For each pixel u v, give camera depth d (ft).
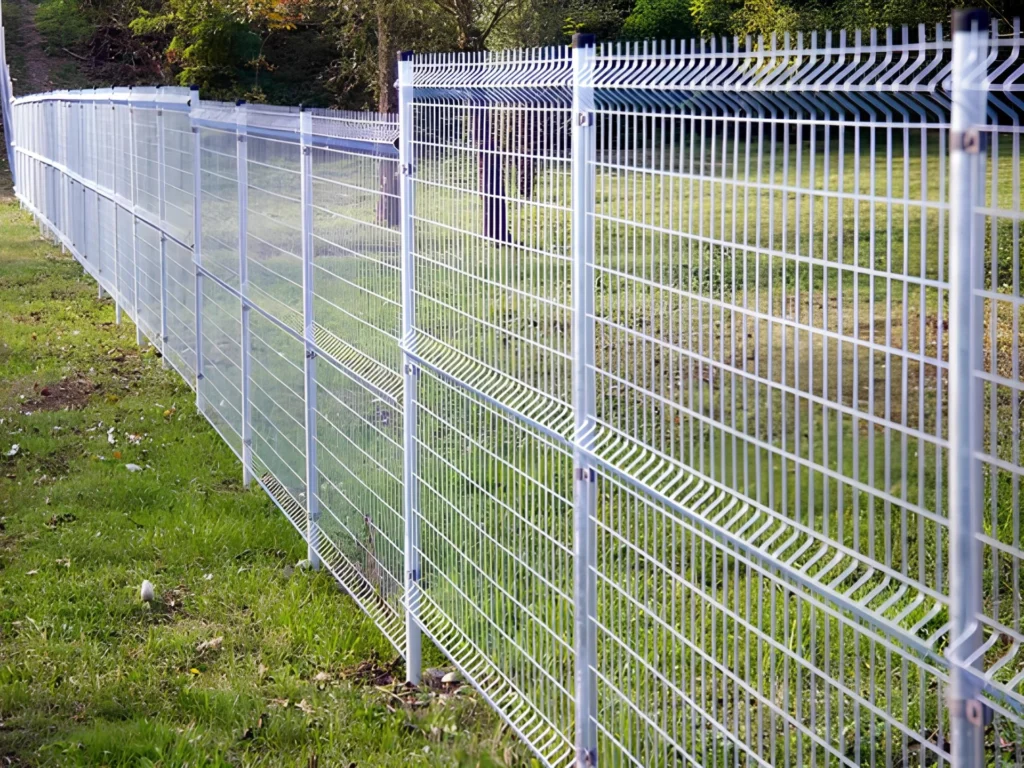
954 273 6.33
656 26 76.64
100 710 14.80
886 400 6.94
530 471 12.35
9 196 91.61
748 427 8.40
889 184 6.77
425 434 15.20
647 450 9.93
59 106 57.57
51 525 21.88
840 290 7.21
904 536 6.96
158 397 31.50
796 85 7.43
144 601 18.34
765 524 8.27
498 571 13.30
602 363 10.53
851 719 10.75
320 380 19.61
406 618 15.78
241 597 18.52
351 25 82.17
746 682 8.66
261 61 126.72
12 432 27.84
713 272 8.54
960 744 6.61
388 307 16.01
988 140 6.18
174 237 31.30
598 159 10.49
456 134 13.35
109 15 160.25
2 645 16.76
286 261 20.72
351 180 17.06
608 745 11.25
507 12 69.77
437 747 13.55
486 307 12.93
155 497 23.54
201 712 14.69
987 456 6.30
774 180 7.75
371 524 17.48
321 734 14.15
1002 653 12.45
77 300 46.50
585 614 11.28
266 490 23.00
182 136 29.12
